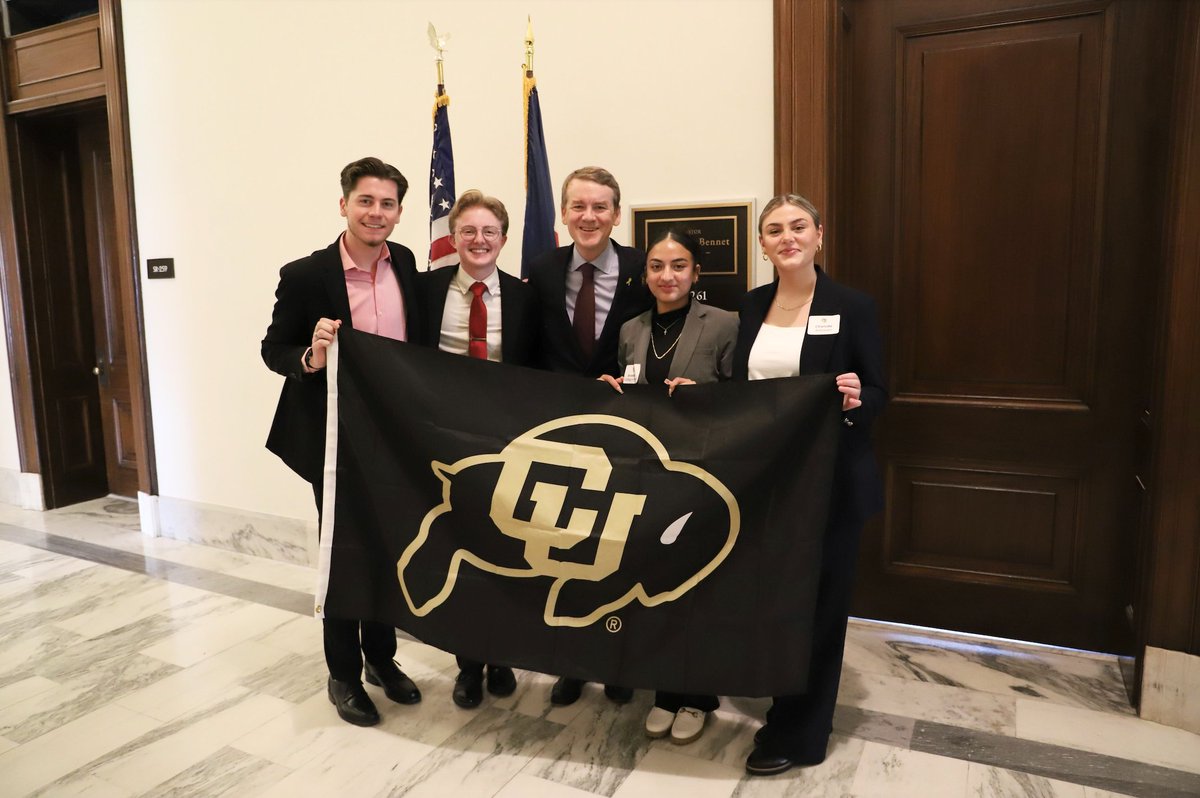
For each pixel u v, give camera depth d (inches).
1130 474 107.5
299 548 155.9
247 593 141.3
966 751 89.6
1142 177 103.1
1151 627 94.0
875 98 115.0
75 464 200.8
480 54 130.4
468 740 94.3
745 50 112.3
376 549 91.5
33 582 146.9
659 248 90.2
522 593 86.7
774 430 81.1
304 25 144.8
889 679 105.9
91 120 188.9
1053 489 112.3
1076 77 105.1
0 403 199.3
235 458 163.0
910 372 118.0
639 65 119.0
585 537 85.3
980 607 117.6
